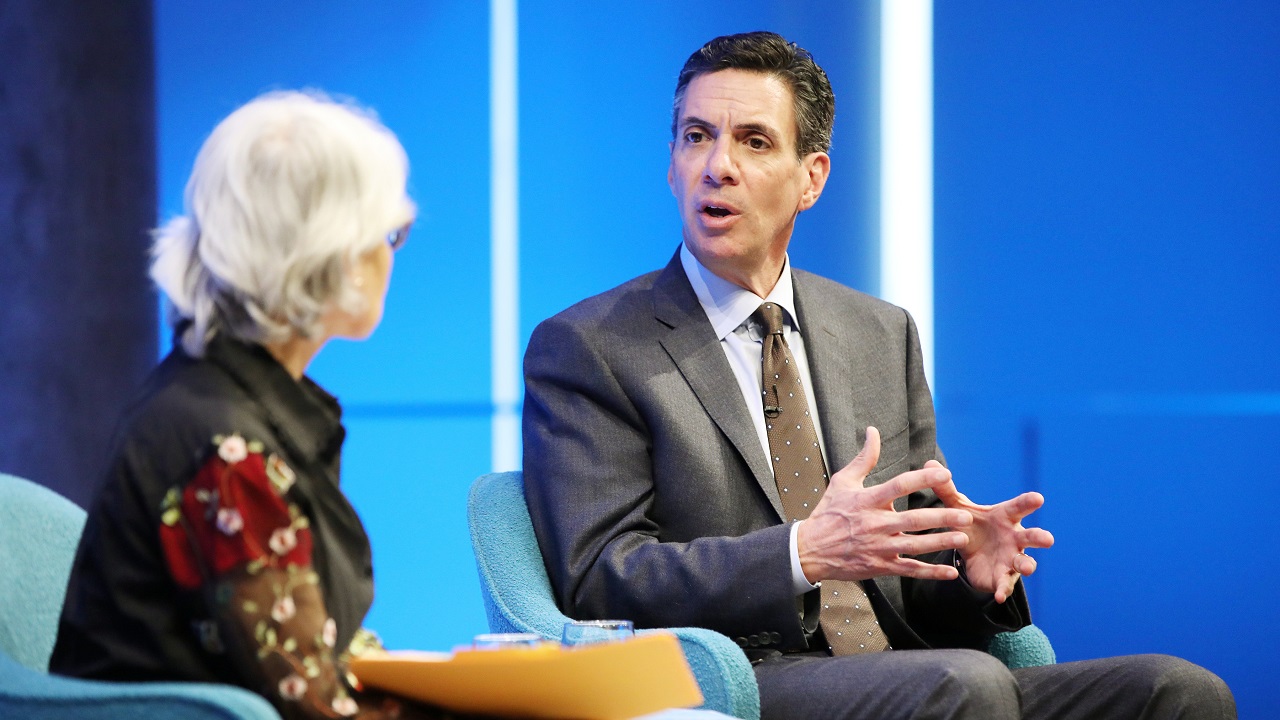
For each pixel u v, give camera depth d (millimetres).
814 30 11633
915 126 11758
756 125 6438
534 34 11484
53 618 4867
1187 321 11367
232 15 11305
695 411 6273
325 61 11312
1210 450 11297
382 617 11336
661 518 6242
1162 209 11438
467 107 11414
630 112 11531
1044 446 11688
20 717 3602
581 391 6395
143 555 3754
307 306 3863
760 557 5684
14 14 11156
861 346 6809
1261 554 11133
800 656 5973
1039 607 11672
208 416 3762
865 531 5531
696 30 11555
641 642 3473
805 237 11609
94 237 11234
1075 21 11648
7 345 11133
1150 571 11414
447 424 11406
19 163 11148
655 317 6520
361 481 11375
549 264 11469
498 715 3873
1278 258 11133
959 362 11766
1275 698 11055
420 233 11391
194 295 3938
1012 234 11773
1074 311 11648
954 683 5152
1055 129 11688
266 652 3598
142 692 3521
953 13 11773
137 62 11258
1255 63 11203
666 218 11508
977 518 6098
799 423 6410
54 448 11172
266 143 3928
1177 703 5688
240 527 3639
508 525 6316
